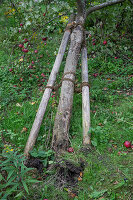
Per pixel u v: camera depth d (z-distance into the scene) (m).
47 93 3.21
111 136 3.08
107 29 5.32
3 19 5.89
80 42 3.89
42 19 4.77
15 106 3.80
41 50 5.45
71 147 2.82
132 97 3.91
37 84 4.46
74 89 3.50
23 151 2.91
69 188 2.40
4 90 4.18
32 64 4.93
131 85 4.26
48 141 2.95
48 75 4.62
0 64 5.11
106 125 3.28
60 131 2.88
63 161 2.56
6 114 3.60
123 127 3.22
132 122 3.34
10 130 3.09
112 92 4.10
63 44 3.79
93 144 2.80
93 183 2.43
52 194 2.33
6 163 2.16
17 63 4.80
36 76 4.57
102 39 5.16
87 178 2.46
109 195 2.30
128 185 2.36
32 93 4.18
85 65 3.83
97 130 2.96
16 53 5.42
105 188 2.37
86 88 3.38
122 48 5.30
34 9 4.48
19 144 3.00
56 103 3.68
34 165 2.64
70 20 4.30
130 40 5.51
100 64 4.96
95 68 4.92
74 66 3.55
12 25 6.22
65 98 3.12
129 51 5.32
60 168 2.55
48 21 4.95
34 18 4.57
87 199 2.29
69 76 3.38
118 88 4.20
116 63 4.96
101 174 2.51
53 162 2.57
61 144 2.81
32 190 2.37
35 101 3.87
